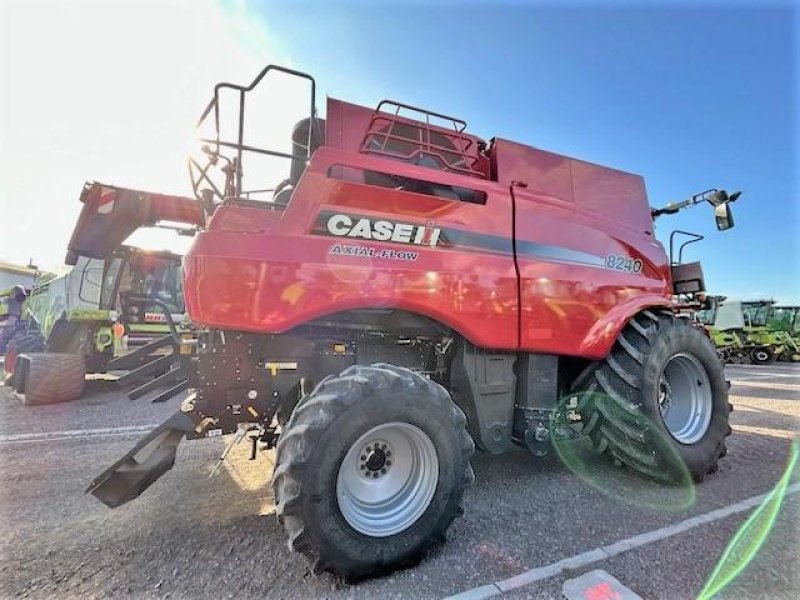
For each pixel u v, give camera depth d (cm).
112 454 367
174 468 322
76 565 200
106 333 655
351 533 189
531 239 285
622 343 305
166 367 357
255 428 263
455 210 264
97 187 454
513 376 282
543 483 298
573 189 336
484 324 260
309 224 229
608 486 293
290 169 306
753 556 209
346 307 227
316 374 254
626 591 182
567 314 287
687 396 335
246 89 246
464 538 224
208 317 208
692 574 194
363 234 238
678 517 249
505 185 295
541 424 279
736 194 354
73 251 510
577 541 221
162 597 178
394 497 210
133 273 695
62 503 267
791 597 180
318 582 188
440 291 249
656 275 348
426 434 208
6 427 458
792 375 1121
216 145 249
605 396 303
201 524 238
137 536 226
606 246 317
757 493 287
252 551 212
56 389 577
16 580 188
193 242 217
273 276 215
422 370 284
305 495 182
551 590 183
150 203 473
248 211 227
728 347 1725
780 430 463
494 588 184
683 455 297
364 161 247
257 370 241
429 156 307
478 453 357
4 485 296
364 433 194
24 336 822
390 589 185
